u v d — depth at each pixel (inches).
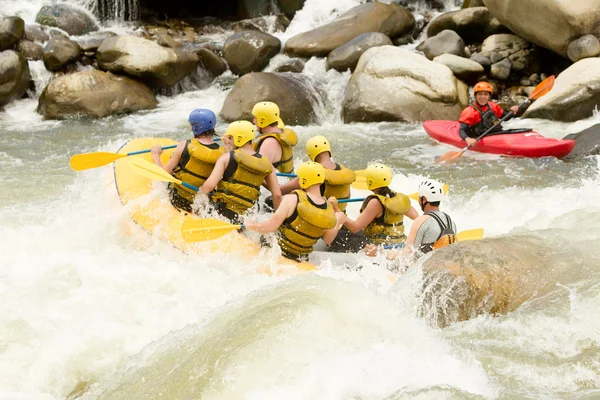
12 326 323.0
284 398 237.6
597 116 724.0
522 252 325.4
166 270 380.8
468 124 654.5
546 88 645.3
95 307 341.7
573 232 360.8
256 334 261.9
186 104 838.5
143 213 414.6
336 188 404.5
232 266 381.7
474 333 285.4
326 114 802.2
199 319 332.2
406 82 770.2
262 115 442.9
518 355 266.5
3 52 797.2
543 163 614.9
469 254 319.6
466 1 952.9
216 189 402.6
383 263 369.4
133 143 471.5
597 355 263.7
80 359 301.9
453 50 863.1
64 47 838.5
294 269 371.2
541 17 797.9
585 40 771.4
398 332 277.9
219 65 898.7
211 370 251.6
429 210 367.6
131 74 820.6
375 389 240.1
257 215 406.6
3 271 379.2
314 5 1044.5
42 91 790.5
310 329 265.7
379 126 755.4
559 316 291.3
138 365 281.1
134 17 1037.2
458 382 246.7
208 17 1098.1
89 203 446.0
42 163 622.5
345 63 850.1
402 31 938.7
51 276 373.1
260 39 893.2
